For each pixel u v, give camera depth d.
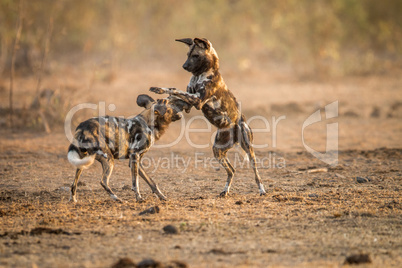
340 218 21.61
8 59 80.94
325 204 24.16
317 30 86.75
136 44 97.69
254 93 68.44
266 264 16.08
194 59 23.67
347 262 16.19
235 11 105.06
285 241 18.48
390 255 17.09
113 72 74.38
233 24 101.62
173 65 95.06
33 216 22.27
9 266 15.93
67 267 15.84
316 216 21.94
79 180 30.45
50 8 89.56
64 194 27.00
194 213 22.56
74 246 17.97
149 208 22.66
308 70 87.00
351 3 97.88
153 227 20.33
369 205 23.78
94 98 60.03
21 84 69.00
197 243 18.28
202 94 23.78
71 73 80.19
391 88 72.94
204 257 16.75
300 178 30.88
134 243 18.30
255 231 19.69
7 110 52.03
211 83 24.11
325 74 82.50
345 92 69.56
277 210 23.03
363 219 21.48
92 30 100.56
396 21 104.50
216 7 102.50
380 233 19.52
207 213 22.56
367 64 89.56
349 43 103.38
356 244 18.17
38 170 32.97
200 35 99.25
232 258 16.66
